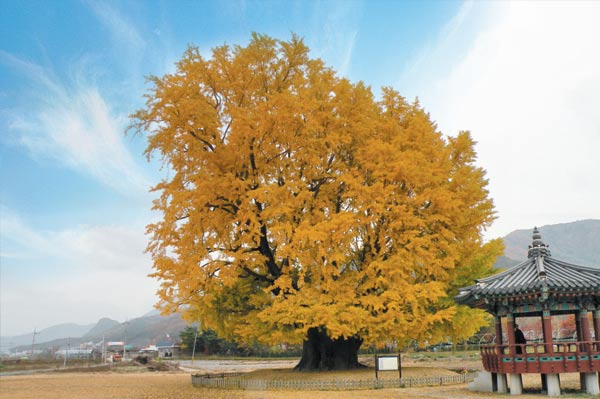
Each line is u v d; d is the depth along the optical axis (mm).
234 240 24453
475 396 17359
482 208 24234
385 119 25750
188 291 22000
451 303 23172
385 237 22672
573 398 15891
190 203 22422
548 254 18500
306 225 20859
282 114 21766
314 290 21703
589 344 16484
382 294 20266
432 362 43031
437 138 25078
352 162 25328
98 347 115688
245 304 25953
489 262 24297
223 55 25203
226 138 24250
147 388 24625
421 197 21547
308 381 21484
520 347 18625
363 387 20875
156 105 23578
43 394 22125
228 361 67625
